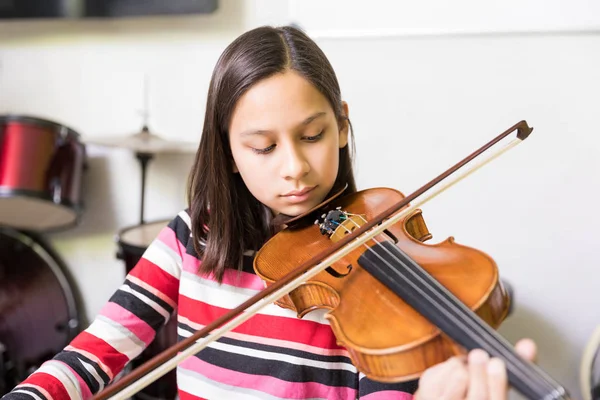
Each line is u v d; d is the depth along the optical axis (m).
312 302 0.69
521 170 1.40
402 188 1.50
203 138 0.77
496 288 0.56
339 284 0.66
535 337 1.44
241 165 0.71
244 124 0.67
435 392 0.47
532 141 1.39
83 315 1.97
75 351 0.71
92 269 1.94
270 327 0.73
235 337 0.74
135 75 1.77
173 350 0.61
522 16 1.35
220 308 0.76
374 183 1.51
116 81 1.80
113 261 1.92
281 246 0.76
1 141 1.57
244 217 0.79
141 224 1.66
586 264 1.39
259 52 0.66
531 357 0.49
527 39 1.36
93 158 1.87
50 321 1.93
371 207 0.81
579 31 1.32
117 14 1.69
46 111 1.89
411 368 0.51
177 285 0.81
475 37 1.39
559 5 1.32
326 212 0.82
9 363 1.86
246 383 0.74
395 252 0.64
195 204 0.79
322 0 1.48
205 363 0.76
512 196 1.42
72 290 1.96
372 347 0.52
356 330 0.55
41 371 0.67
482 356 0.46
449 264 0.61
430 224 1.48
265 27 0.73
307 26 1.51
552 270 1.42
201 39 1.69
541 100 1.37
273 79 0.64
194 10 1.61
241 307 0.64
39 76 1.88
